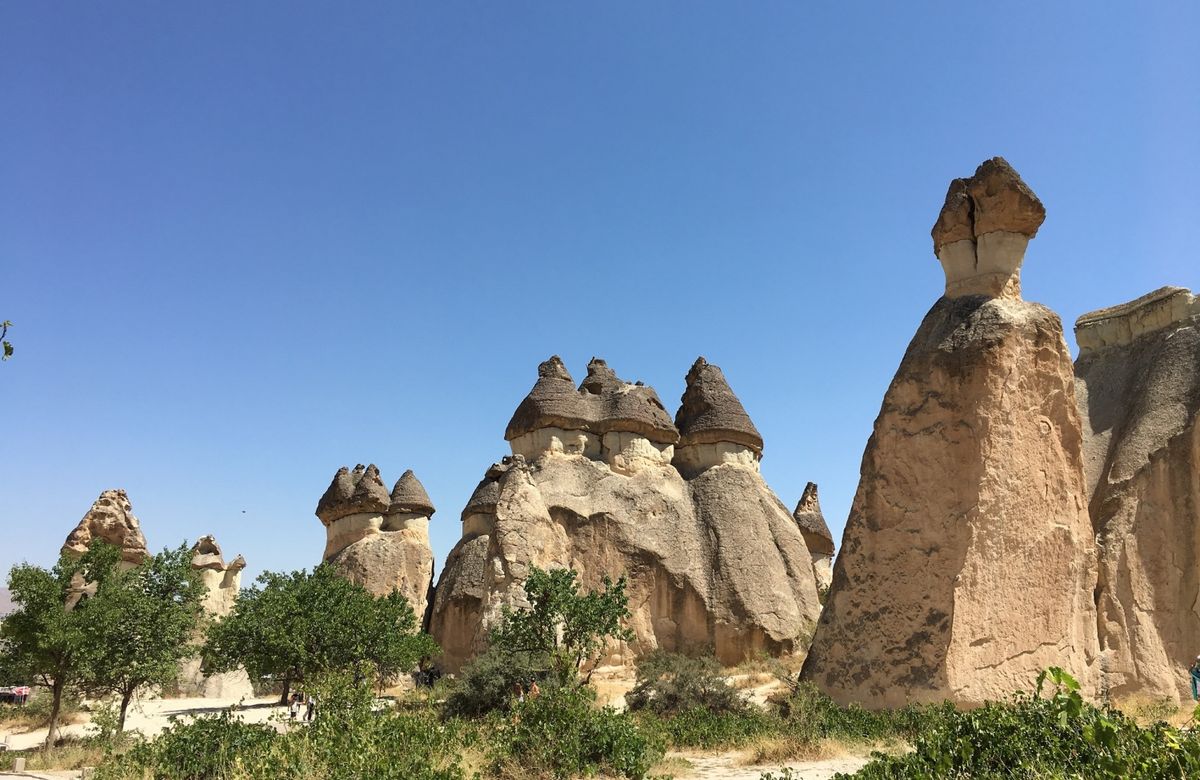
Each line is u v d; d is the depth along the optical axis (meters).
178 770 14.79
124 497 37.72
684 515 37.66
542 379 41.38
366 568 48.78
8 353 9.15
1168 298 28.53
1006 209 23.05
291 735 14.10
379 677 33.31
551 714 14.87
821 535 52.72
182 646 25.95
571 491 37.38
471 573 41.12
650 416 40.31
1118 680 21.91
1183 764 8.14
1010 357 21.81
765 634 34.09
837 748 16.98
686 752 18.05
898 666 20.50
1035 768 9.70
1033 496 21.45
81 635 22.72
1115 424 27.73
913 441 22.20
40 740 26.66
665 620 35.12
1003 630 20.36
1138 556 23.41
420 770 12.12
